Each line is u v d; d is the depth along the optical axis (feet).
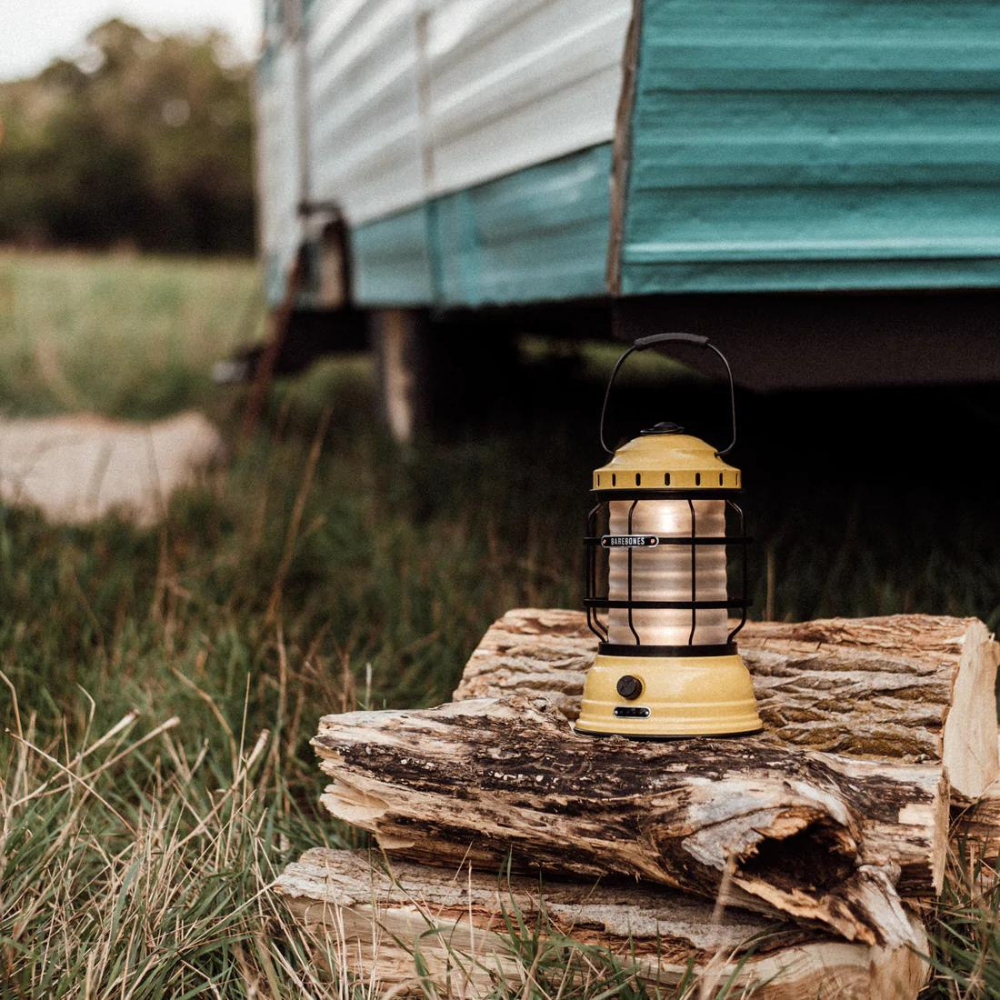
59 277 27.48
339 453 11.23
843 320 6.14
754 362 6.11
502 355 11.85
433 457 10.12
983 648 5.32
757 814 4.47
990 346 6.22
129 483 10.52
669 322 6.07
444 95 8.21
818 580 7.04
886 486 8.07
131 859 5.10
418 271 9.28
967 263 6.05
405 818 4.85
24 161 87.25
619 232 5.93
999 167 6.01
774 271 5.98
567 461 9.44
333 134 12.27
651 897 4.75
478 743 4.88
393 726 4.96
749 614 6.57
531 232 6.99
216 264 40.27
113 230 88.58
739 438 9.64
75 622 6.91
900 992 4.45
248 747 5.95
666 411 10.73
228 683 6.17
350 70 11.27
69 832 5.27
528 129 6.96
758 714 5.13
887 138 5.96
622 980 4.58
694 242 5.95
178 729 6.03
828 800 4.49
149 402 15.70
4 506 8.13
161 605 7.06
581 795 4.67
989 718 5.37
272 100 15.80
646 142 5.87
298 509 7.38
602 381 12.93
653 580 4.99
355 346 14.53
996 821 5.06
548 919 4.72
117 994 4.69
